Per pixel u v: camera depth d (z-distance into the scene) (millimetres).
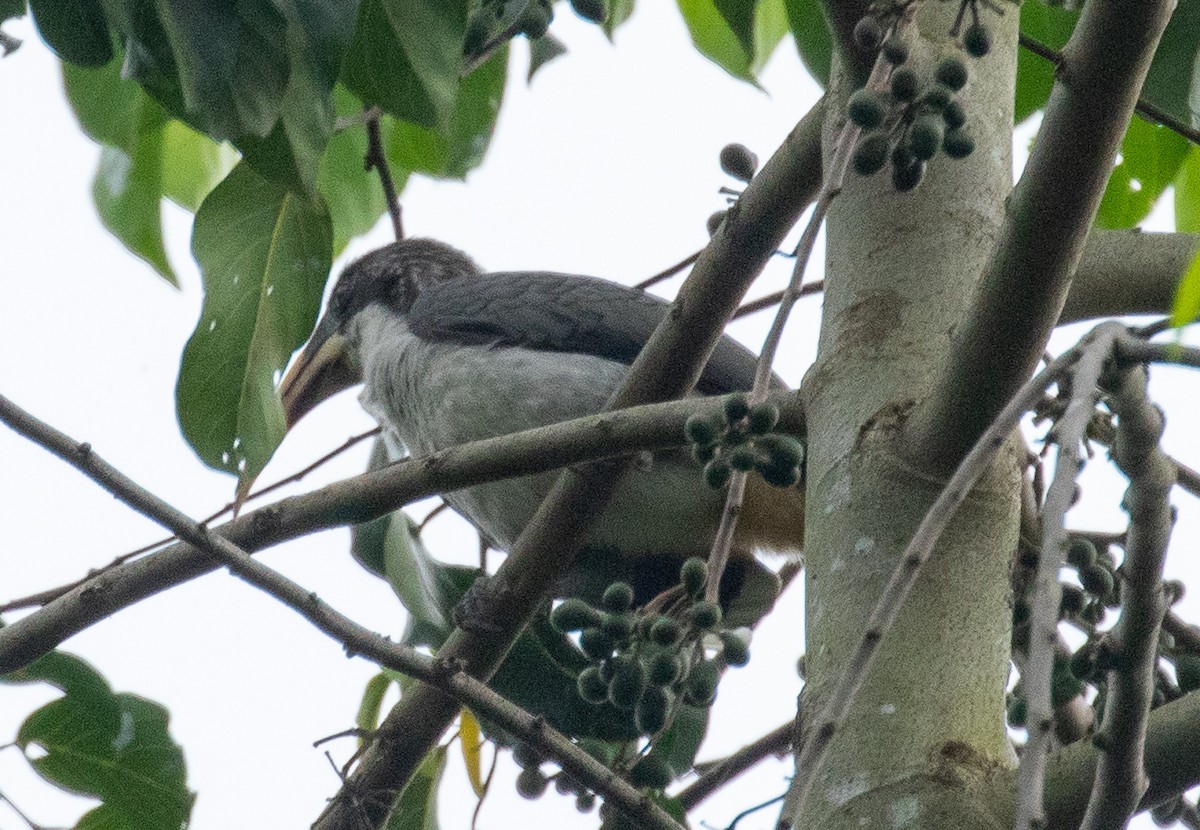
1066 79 5109
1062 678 5777
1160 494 4676
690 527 9633
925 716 5293
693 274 7492
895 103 5672
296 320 8367
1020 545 6129
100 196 9586
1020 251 5262
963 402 5523
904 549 5621
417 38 7457
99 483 6668
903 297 6215
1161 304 6879
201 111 6426
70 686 7574
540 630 8516
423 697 7746
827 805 5203
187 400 8180
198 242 8320
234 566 6707
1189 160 8906
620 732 8141
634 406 7379
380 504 7086
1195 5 7902
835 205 6605
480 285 10781
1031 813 3555
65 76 9250
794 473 5902
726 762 8078
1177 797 5637
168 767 7746
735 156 7328
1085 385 4168
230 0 6414
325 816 7727
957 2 6828
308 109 6832
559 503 7645
